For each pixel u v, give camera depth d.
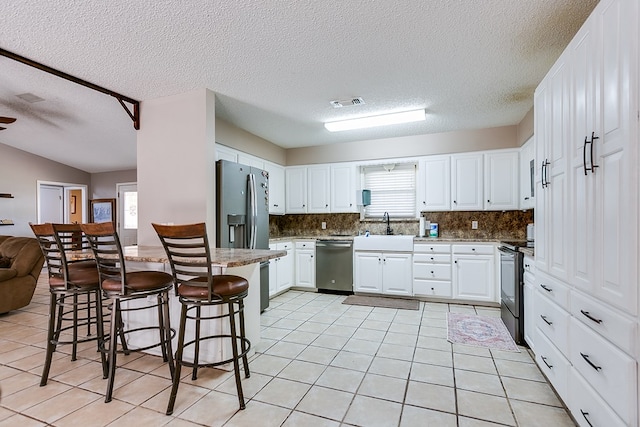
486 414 1.85
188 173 3.17
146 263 2.68
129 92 3.17
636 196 1.15
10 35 2.19
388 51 2.43
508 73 2.80
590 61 1.48
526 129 3.85
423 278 4.40
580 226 1.59
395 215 5.20
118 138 5.07
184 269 2.49
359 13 1.97
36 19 2.01
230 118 3.96
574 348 1.67
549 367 2.04
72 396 2.03
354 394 2.06
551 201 2.00
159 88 3.08
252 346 2.67
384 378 2.27
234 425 1.74
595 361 1.45
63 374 2.32
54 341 2.21
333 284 4.84
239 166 3.58
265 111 3.71
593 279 1.45
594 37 1.44
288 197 5.52
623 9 1.21
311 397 2.03
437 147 4.64
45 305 4.22
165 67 2.66
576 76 1.63
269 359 2.58
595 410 1.44
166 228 1.86
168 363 2.37
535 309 2.36
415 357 2.62
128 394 2.05
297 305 4.20
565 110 1.78
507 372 2.36
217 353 2.42
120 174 6.95
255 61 2.57
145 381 2.21
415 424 1.76
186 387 2.14
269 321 3.55
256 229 3.81
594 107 1.45
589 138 1.49
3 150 5.71
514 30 2.16
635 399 1.17
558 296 1.89
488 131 4.40
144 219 3.34
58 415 1.83
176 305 2.55
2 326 3.39
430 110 3.71
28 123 4.49
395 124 4.21
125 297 2.04
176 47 2.36
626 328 1.21
